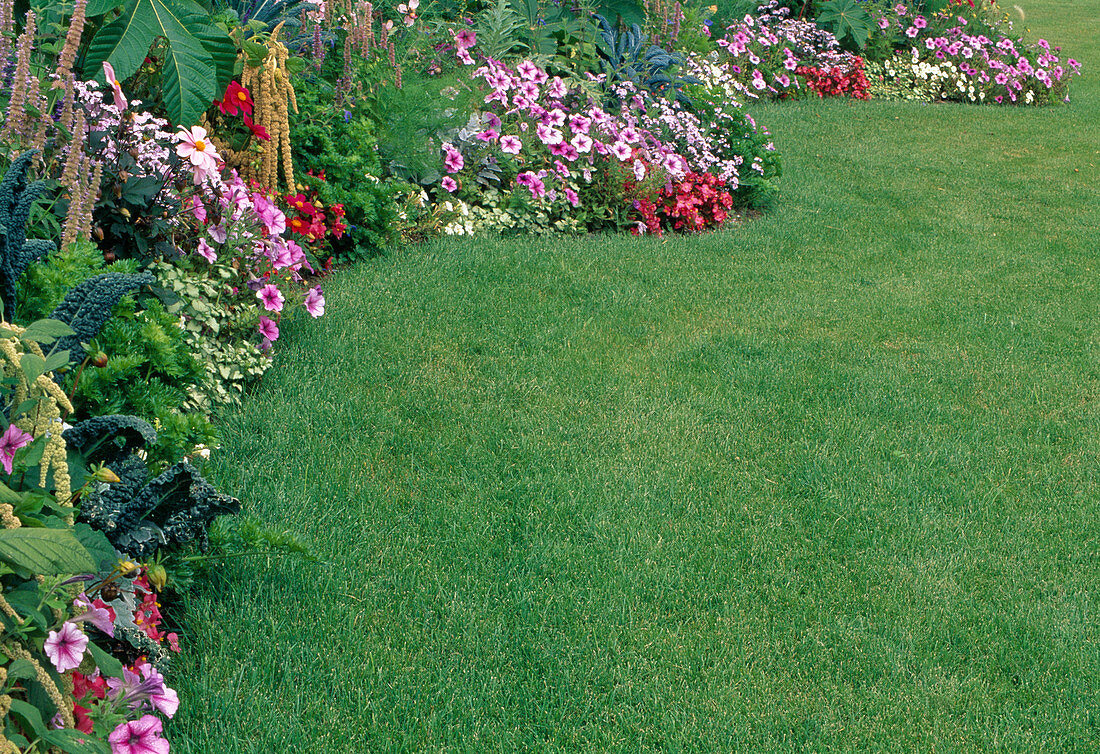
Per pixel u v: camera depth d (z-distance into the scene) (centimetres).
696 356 495
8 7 371
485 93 732
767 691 276
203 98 442
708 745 255
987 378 494
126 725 199
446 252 598
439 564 319
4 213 212
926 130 1137
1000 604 322
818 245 701
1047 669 293
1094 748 264
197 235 423
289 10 642
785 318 556
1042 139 1119
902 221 773
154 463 287
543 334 496
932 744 262
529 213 686
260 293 427
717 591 318
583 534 341
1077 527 368
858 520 362
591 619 300
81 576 187
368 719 253
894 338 542
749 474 388
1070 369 511
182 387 341
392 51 688
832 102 1269
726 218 763
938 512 372
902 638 301
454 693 264
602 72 901
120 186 365
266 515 326
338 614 288
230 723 245
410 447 384
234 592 287
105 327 310
